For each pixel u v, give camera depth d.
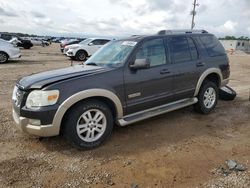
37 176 3.43
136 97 4.57
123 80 4.37
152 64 4.81
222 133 4.87
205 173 3.49
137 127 5.10
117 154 4.02
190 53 5.48
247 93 8.13
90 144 4.13
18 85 4.18
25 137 4.58
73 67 4.78
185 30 5.68
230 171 3.54
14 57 15.65
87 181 3.33
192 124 5.30
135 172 3.52
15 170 3.57
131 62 4.52
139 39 4.81
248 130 5.02
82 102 4.04
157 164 3.73
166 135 4.75
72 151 4.11
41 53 24.89
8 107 6.22
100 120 4.25
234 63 19.52
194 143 4.43
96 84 4.08
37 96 3.80
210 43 6.02
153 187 3.20
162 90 4.94
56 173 3.50
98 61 4.93
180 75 5.18
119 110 4.39
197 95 5.68
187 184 3.26
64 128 4.02
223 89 7.12
